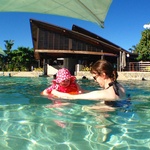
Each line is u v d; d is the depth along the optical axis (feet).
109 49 81.05
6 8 24.40
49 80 41.14
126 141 6.37
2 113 9.60
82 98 11.35
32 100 12.69
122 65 75.72
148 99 13.53
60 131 7.23
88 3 19.93
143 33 99.40
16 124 7.97
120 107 10.55
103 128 7.59
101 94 10.85
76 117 8.89
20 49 121.70
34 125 7.86
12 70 102.42
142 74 60.49
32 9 24.97
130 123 8.13
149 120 8.53
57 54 85.87
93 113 9.48
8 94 16.15
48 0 21.62
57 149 5.81
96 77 11.23
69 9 23.20
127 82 38.83
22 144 6.14
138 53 99.86
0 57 119.44
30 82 34.12
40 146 5.98
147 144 6.16
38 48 79.92
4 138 6.56
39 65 108.17
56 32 80.18
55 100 12.24
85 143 6.20
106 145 6.08
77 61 88.63
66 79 12.36
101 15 21.35
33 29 79.41
